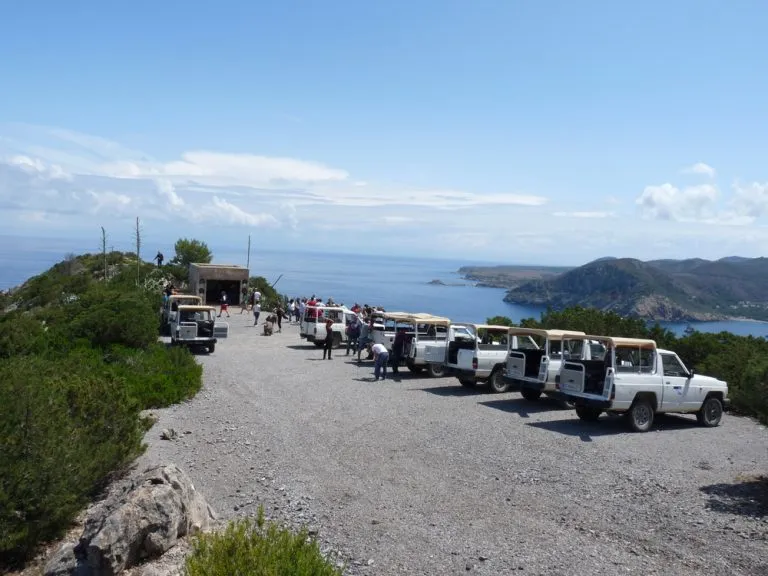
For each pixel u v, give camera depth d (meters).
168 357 20.86
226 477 10.38
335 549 7.52
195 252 61.03
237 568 5.00
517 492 9.79
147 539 6.77
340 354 28.14
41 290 49.78
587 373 15.59
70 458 8.16
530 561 7.26
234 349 29.02
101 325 21.48
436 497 9.45
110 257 61.06
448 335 22.00
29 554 7.77
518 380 17.55
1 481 7.43
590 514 8.91
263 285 58.25
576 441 13.29
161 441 12.56
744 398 12.47
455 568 7.04
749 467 11.73
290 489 9.73
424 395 18.45
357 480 10.22
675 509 9.21
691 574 7.00
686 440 13.99
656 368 15.05
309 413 15.40
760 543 7.96
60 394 9.41
